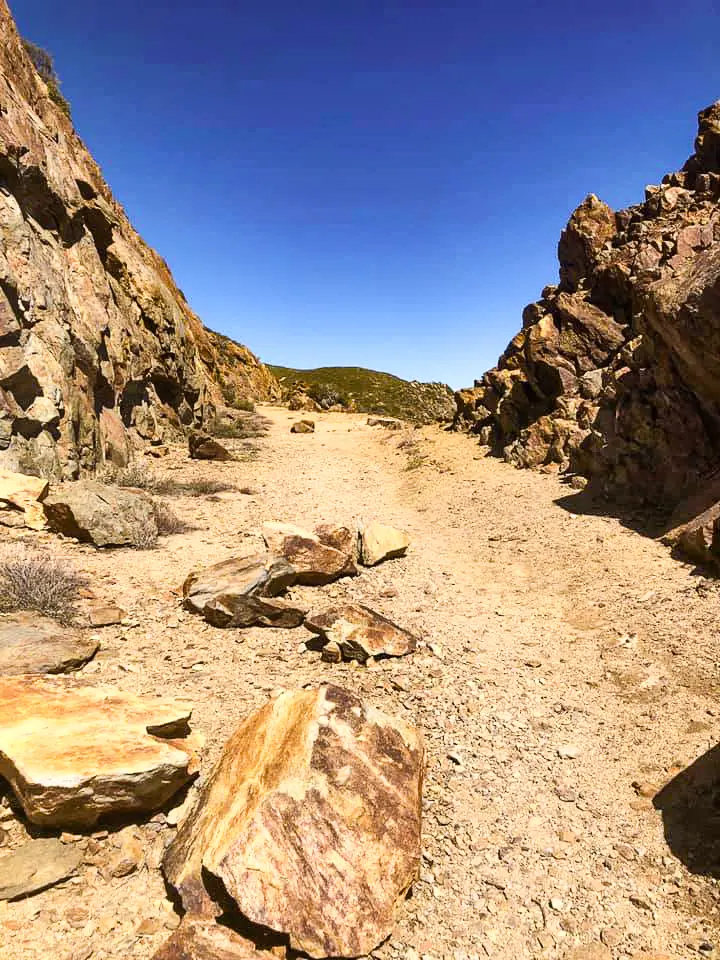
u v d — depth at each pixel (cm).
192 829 465
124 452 2109
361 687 761
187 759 506
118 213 3394
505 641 938
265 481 2241
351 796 474
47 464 1502
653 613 959
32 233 1827
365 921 413
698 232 2009
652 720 701
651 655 838
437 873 480
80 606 904
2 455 1385
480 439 2739
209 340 5312
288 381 9525
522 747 661
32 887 416
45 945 379
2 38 2180
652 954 413
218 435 3312
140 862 461
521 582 1205
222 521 1581
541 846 517
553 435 2138
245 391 5828
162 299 2950
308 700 542
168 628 888
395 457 2917
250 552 1305
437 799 566
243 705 697
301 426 3888
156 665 772
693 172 2547
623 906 455
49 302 1748
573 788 597
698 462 1417
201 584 969
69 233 2155
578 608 1048
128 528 1249
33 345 1580
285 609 937
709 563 1073
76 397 1759
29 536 1177
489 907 452
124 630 855
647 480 1529
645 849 512
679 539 1175
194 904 407
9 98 1906
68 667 718
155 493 1836
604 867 495
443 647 896
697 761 609
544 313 2839
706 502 1248
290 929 394
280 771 478
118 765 477
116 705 574
